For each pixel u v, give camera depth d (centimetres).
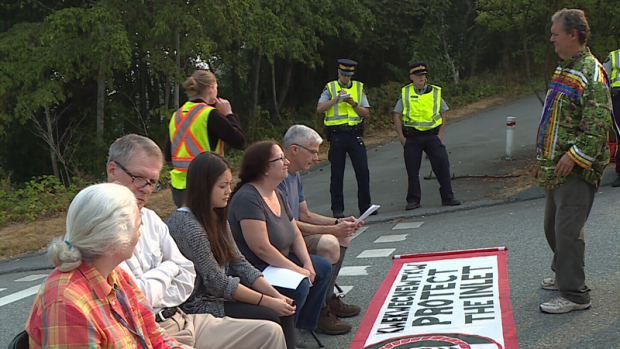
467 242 645
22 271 804
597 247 562
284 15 2005
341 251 463
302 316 410
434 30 2756
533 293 465
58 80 1889
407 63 2859
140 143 309
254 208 392
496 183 982
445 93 2498
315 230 455
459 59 2961
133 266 304
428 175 1127
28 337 215
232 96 2605
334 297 464
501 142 1412
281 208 417
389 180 1148
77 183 1374
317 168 1418
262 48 1903
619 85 816
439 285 504
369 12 2316
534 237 625
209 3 1565
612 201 734
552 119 429
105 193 226
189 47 1641
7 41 1784
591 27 1169
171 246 324
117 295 237
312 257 421
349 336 430
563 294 422
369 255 648
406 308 459
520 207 797
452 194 878
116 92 2336
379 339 407
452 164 1210
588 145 402
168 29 1598
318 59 2238
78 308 211
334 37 2742
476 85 2647
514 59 3048
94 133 2133
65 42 1631
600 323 395
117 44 1549
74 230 220
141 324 253
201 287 343
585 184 416
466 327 408
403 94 889
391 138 1806
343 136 859
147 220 320
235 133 555
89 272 222
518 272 519
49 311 210
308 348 414
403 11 2691
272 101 2553
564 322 404
